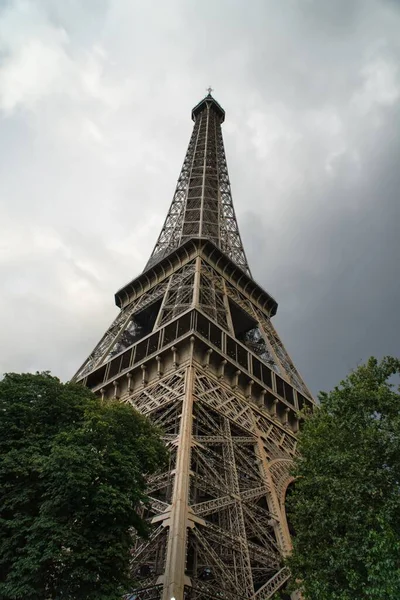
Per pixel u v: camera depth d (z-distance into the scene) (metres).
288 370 65.62
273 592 29.98
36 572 21.05
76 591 21.56
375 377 30.30
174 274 72.56
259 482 40.25
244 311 72.56
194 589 25.67
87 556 21.59
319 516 26.44
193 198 99.00
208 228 90.19
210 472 37.09
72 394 30.11
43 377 30.44
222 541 30.97
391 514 23.22
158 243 90.94
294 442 51.44
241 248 91.38
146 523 26.61
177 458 33.75
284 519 37.62
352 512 24.78
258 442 44.75
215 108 145.62
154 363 50.09
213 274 72.19
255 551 33.16
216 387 46.62
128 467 25.84
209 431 41.81
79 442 26.14
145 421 30.64
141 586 26.22
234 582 28.97
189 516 29.59
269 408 53.09
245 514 35.78
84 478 23.27
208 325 51.69
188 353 47.44
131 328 70.81
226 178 114.31
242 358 54.09
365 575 22.98
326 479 26.38
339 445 28.02
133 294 77.88
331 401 30.08
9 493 23.78
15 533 22.42
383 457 25.22
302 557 26.48
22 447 25.88
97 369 56.78
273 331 74.25
